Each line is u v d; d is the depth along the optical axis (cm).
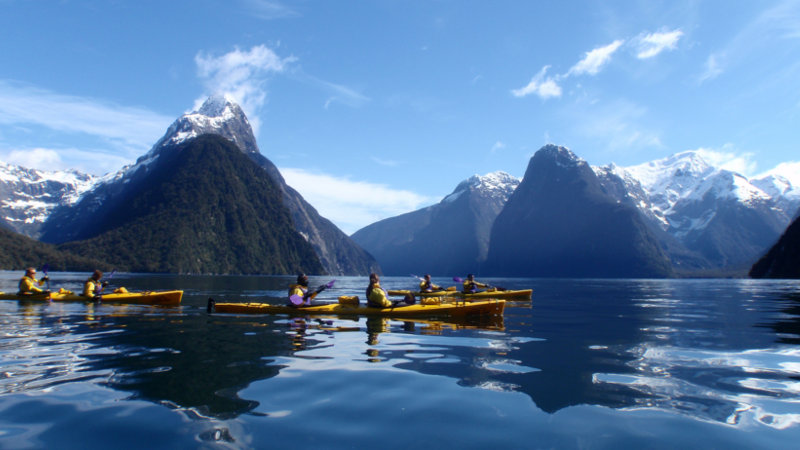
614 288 5031
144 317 1368
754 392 594
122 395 564
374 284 1495
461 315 1481
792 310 1859
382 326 1202
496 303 1540
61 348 862
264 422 477
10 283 3984
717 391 596
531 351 861
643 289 4662
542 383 630
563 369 713
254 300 2167
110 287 3594
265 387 601
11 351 830
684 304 2228
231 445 421
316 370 695
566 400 554
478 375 671
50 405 527
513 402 546
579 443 429
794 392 596
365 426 469
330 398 557
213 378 646
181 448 414
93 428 460
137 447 417
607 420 488
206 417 490
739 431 460
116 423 473
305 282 1533
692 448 420
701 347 917
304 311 1489
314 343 930
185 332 1073
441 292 2508
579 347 908
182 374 666
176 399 550
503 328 1198
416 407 527
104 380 631
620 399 560
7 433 449
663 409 525
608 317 1529
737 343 970
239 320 1313
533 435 447
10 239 12862
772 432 459
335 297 2612
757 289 4206
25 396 560
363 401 547
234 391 583
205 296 2492
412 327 1191
